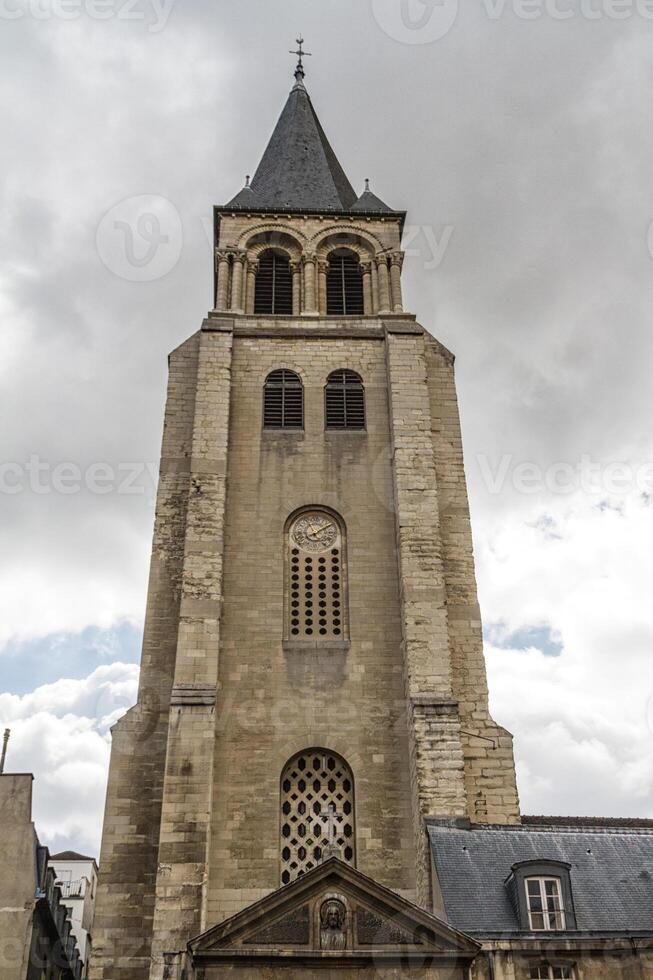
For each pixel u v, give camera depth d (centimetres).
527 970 2014
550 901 2152
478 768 2780
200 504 3070
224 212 3975
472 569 3145
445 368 3591
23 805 2795
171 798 2528
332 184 4294
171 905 2384
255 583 3025
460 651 2984
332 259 3997
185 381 3506
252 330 3569
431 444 3259
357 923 2016
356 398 3466
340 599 3045
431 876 2383
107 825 2669
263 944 1991
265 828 2616
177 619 3019
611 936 2059
